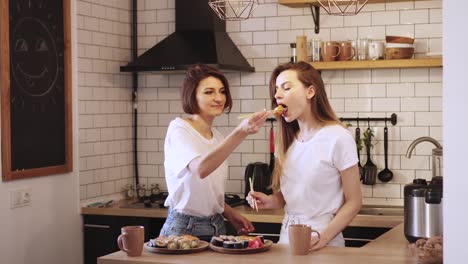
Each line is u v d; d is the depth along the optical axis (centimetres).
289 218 329
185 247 300
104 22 527
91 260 504
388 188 503
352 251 302
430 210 323
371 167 498
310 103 321
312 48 497
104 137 529
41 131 466
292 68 321
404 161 500
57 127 482
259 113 305
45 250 471
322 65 488
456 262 229
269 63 528
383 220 441
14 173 440
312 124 322
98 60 521
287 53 523
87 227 504
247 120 304
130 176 560
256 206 336
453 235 230
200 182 338
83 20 505
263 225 464
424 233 325
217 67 483
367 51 489
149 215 488
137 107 562
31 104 457
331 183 319
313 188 320
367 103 506
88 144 511
